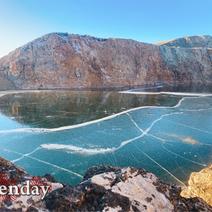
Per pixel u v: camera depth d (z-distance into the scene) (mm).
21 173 5035
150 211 4293
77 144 18641
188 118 26969
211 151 18359
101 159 16328
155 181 5016
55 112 27984
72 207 4098
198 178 9773
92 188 4461
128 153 17438
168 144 19344
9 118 25109
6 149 17359
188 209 4660
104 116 26859
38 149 17516
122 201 4293
